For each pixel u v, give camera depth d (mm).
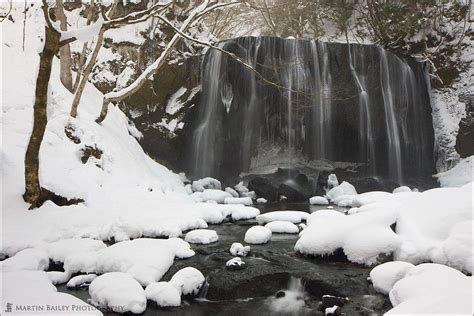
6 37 13391
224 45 15430
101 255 5801
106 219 7852
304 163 15438
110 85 14078
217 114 15414
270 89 15273
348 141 15602
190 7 15938
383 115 15805
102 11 7766
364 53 15812
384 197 11148
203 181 14000
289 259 6332
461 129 16250
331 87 15484
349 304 4801
